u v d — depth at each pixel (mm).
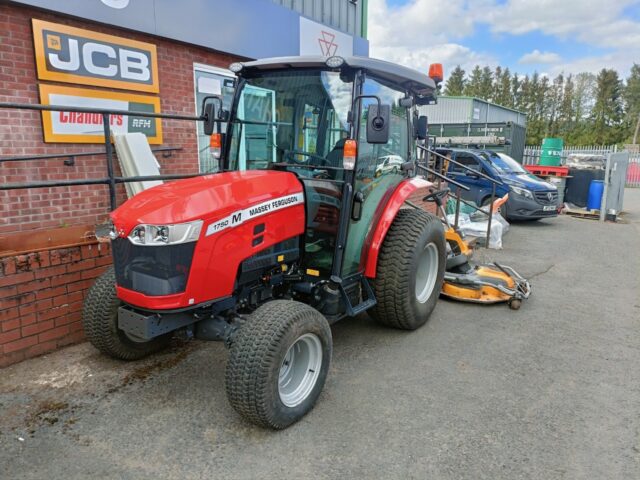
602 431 2932
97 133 5270
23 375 3496
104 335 3443
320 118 3582
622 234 9680
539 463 2637
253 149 3850
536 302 5316
